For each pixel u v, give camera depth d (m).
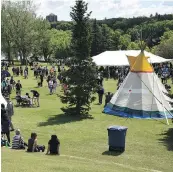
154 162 14.68
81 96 25.23
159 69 55.81
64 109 25.89
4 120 16.88
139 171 13.02
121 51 53.22
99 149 16.64
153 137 19.12
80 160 14.16
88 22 25.34
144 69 25.28
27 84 45.91
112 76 55.66
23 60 80.44
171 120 23.61
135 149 16.64
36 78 52.31
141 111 24.00
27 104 30.28
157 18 145.25
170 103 24.92
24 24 78.56
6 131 16.89
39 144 17.42
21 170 10.62
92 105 30.53
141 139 18.62
